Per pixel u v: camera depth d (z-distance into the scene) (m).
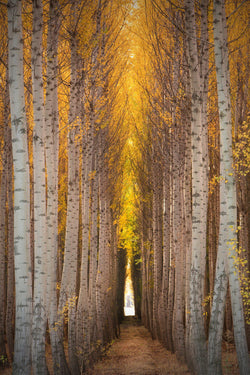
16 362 7.70
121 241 45.06
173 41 17.09
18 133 8.19
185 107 16.45
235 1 15.52
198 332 11.72
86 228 17.73
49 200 12.45
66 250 14.76
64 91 17.30
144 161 28.53
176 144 18.89
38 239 9.84
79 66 15.54
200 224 12.15
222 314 10.55
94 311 21.09
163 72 18.42
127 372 16.47
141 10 19.72
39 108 10.11
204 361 11.43
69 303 13.84
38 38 10.20
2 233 18.69
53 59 12.39
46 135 12.35
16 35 8.31
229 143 10.56
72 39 14.13
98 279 24.19
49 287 12.30
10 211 19.47
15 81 8.24
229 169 10.48
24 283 7.93
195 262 12.06
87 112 17.36
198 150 12.16
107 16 17.97
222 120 10.62
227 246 10.83
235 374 13.02
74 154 14.98
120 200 32.66
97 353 20.81
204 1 13.46
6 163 18.67
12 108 8.23
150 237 35.06
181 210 19.75
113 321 34.69
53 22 11.96
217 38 10.73
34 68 10.16
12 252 19.58
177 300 18.45
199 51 14.76
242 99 17.34
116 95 22.53
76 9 13.90
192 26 11.98
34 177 9.94
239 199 19.03
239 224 20.19
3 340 17.64
